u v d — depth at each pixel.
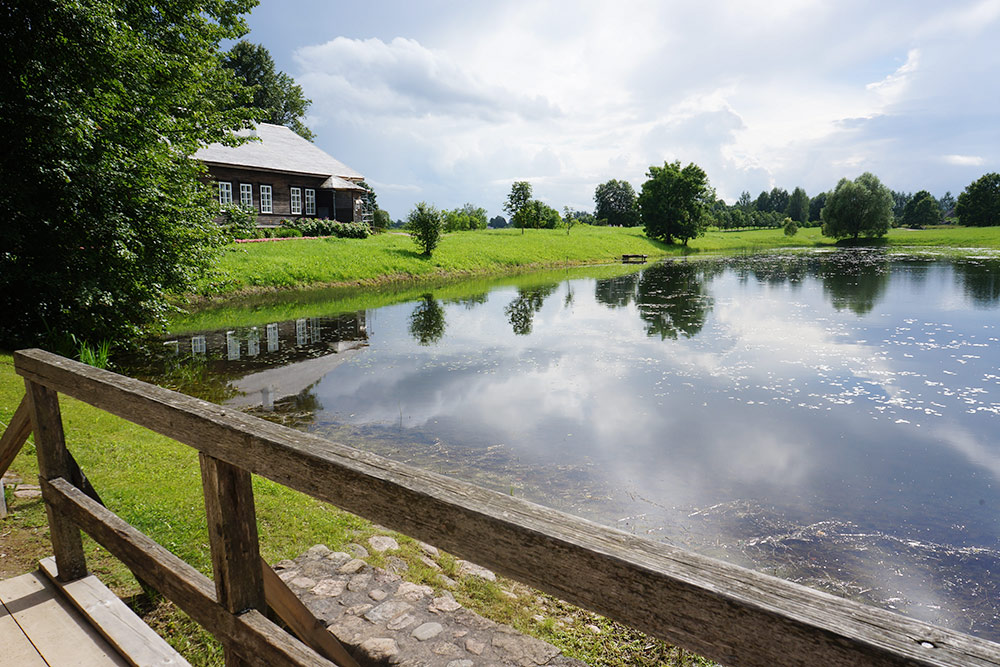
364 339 13.58
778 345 12.93
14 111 8.98
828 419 7.98
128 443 5.65
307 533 4.04
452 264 30.39
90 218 9.87
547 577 1.00
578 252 41.44
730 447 6.91
